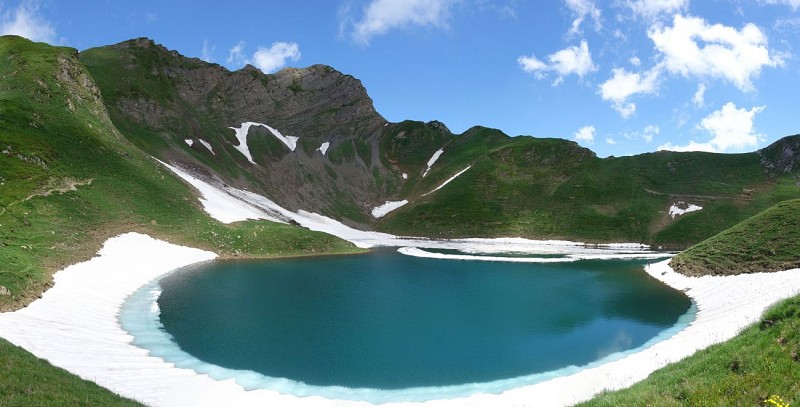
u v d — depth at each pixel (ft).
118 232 224.74
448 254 351.05
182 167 396.57
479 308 175.52
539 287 217.15
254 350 123.54
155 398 88.28
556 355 125.29
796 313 62.64
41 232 181.57
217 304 167.73
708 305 170.40
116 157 286.05
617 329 149.07
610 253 368.68
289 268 250.57
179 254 240.53
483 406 92.22
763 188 467.93
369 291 202.18
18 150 223.51
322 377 107.76
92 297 151.02
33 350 95.61
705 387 57.21
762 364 56.70
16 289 126.52
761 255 197.06
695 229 422.82
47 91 288.10
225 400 91.71
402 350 128.06
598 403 64.90
